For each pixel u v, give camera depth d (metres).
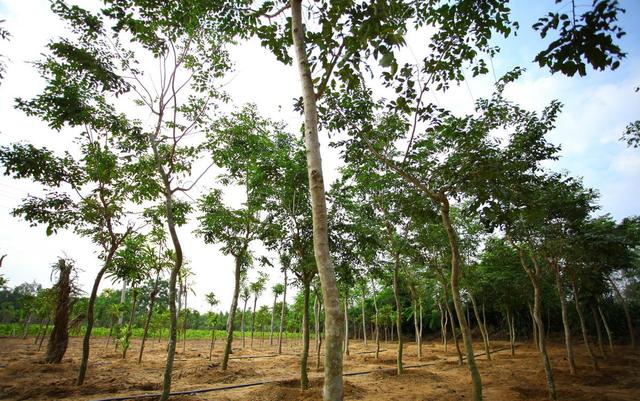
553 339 32.19
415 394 9.87
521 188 7.14
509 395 9.83
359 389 10.41
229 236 12.88
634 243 13.70
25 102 8.30
